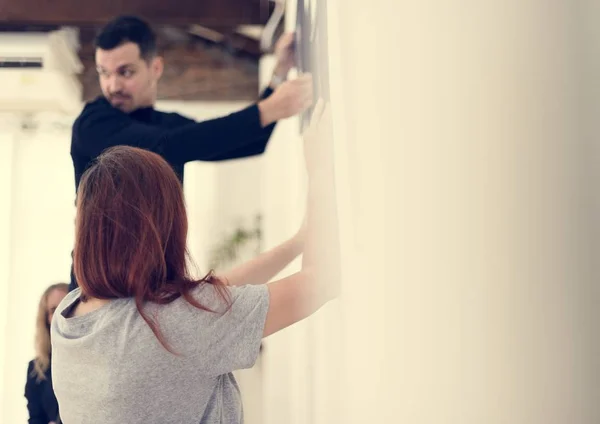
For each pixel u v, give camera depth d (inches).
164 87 155.7
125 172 35.6
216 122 56.4
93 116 64.4
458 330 19.7
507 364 17.1
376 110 28.9
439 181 21.0
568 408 14.9
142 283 33.9
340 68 38.9
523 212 16.4
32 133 179.3
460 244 19.6
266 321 35.4
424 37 22.2
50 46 132.3
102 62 67.8
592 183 14.1
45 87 145.2
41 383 100.1
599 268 13.9
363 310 31.4
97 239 34.8
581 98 14.3
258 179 188.5
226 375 38.2
